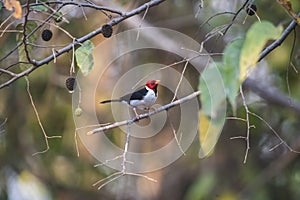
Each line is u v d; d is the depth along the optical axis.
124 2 8.84
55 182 11.16
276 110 10.19
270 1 8.98
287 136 10.46
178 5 10.27
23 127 10.43
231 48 3.97
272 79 10.05
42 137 10.46
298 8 8.25
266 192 10.64
